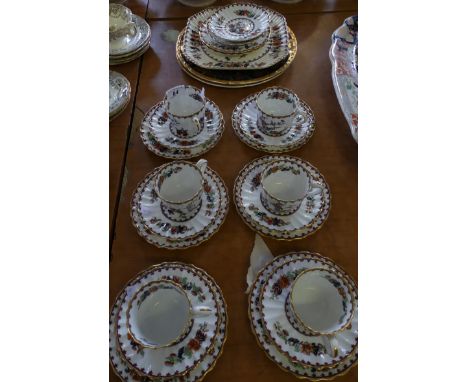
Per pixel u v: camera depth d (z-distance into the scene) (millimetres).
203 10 980
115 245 618
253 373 504
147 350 499
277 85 860
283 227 625
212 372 505
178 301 534
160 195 604
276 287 552
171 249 610
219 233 633
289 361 501
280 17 948
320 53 935
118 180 695
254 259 602
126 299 540
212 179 680
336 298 528
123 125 782
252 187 672
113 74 856
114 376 499
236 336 531
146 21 1014
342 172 713
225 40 861
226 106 818
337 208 665
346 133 774
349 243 622
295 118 783
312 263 572
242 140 750
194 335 512
